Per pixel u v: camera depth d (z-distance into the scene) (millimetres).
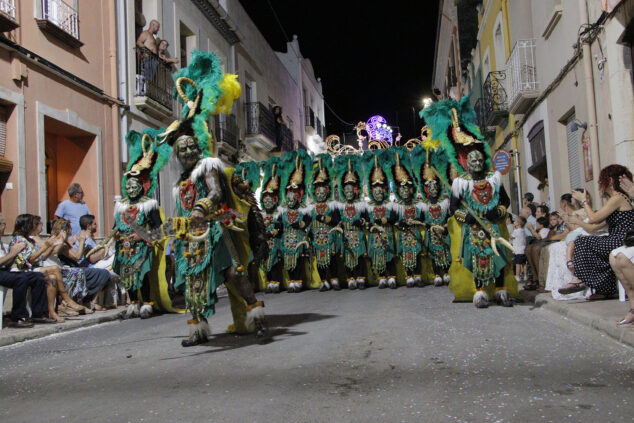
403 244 11266
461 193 7227
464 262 7207
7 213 9586
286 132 28969
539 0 13680
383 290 10961
